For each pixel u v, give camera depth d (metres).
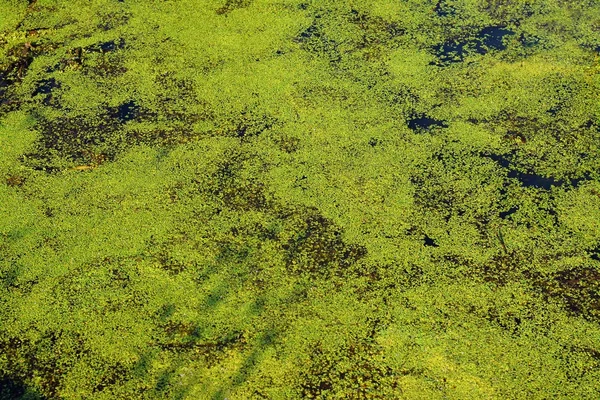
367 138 2.64
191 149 2.62
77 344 2.19
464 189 2.48
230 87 2.83
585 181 2.49
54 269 2.33
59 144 2.66
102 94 2.83
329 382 2.11
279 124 2.70
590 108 2.70
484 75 2.84
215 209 2.46
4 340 2.20
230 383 2.11
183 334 2.20
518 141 2.61
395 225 2.40
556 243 2.35
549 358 2.12
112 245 2.38
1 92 2.85
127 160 2.60
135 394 2.10
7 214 2.46
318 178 2.53
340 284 2.28
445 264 2.31
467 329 2.18
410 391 2.09
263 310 2.23
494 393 2.07
